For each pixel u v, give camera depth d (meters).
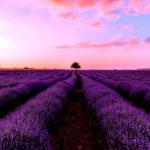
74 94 14.58
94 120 7.14
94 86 12.23
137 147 3.03
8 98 8.64
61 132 5.83
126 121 4.09
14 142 2.90
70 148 4.79
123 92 13.62
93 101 8.03
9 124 3.68
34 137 3.21
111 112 5.12
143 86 11.79
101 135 5.62
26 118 4.43
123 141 3.27
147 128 3.67
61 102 7.84
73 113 8.34
